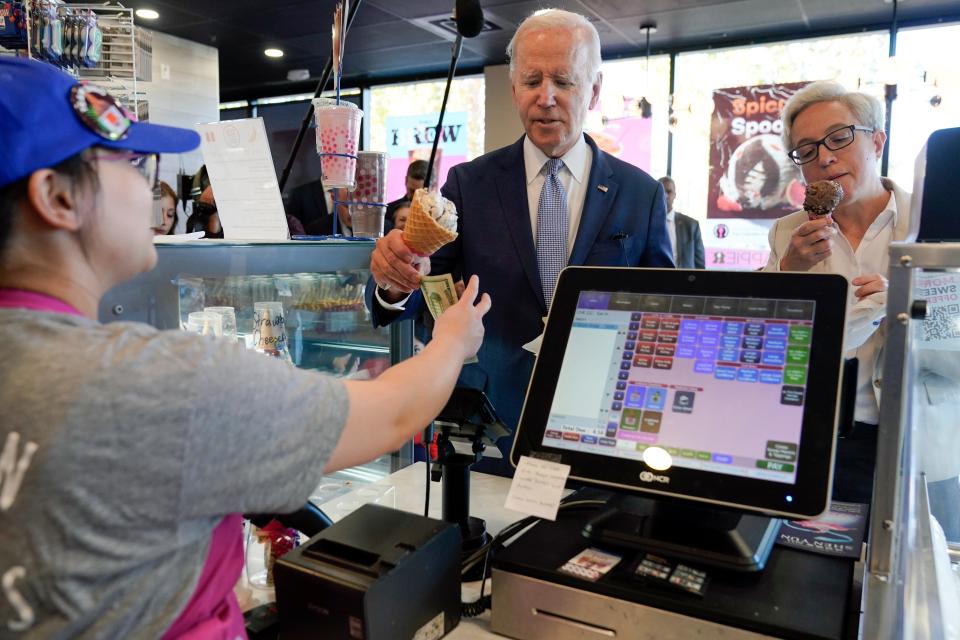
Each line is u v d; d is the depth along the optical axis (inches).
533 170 68.3
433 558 34.6
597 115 249.6
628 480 35.9
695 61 243.1
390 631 31.9
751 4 195.5
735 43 234.1
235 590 39.1
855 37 217.6
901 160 196.9
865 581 31.6
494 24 219.0
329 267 52.4
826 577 33.8
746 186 233.9
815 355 34.5
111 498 21.4
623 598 33.0
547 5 198.5
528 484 37.8
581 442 37.8
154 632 23.5
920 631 32.0
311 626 32.3
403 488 57.9
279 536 41.9
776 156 228.5
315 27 226.4
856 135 66.0
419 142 302.0
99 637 22.4
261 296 51.1
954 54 206.2
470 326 37.2
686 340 37.7
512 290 67.1
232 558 28.1
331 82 312.2
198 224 88.5
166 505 22.2
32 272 24.8
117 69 60.6
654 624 32.4
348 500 53.2
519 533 45.2
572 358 39.7
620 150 252.8
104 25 60.1
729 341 36.7
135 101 61.5
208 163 52.7
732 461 34.3
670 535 35.9
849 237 71.2
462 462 44.5
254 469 23.9
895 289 30.7
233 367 23.8
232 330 47.2
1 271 24.7
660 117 247.0
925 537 40.2
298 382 26.0
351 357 60.7
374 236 60.8
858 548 36.4
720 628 31.0
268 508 24.8
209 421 22.6
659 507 38.3
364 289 60.8
